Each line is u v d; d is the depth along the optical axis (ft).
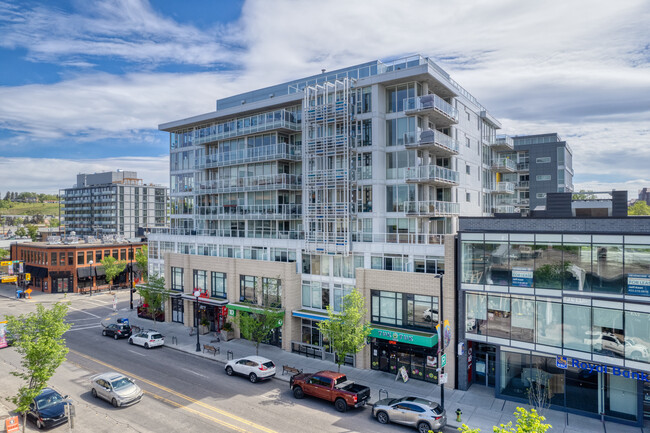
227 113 142.92
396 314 96.73
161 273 156.97
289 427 70.28
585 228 73.67
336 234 108.17
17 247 233.76
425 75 103.76
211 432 68.39
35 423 72.23
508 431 39.63
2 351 114.11
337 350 89.40
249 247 128.16
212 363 104.68
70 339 126.62
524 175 207.72
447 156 120.47
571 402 76.84
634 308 68.13
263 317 112.47
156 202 449.48
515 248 78.95
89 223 444.14
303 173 120.26
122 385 81.10
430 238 107.24
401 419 70.33
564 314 74.49
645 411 72.33
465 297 85.20
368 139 110.73
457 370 87.20
